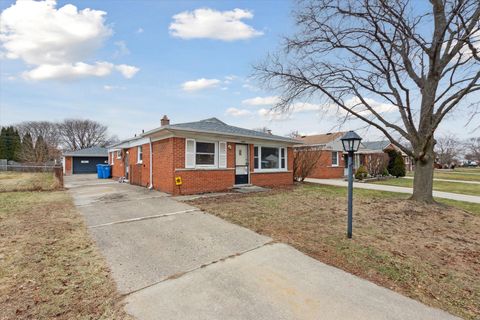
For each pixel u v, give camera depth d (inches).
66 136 1796.3
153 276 132.2
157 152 444.1
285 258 157.1
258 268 143.0
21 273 132.0
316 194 424.5
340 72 340.8
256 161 507.8
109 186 512.7
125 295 114.0
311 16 320.5
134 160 579.5
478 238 201.2
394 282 130.4
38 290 116.1
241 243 181.6
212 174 425.7
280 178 550.9
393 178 821.9
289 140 540.1
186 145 397.1
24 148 1346.0
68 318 97.4
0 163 1181.7
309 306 107.5
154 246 174.7
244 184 482.9
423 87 316.5
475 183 673.6
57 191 438.6
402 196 411.5
